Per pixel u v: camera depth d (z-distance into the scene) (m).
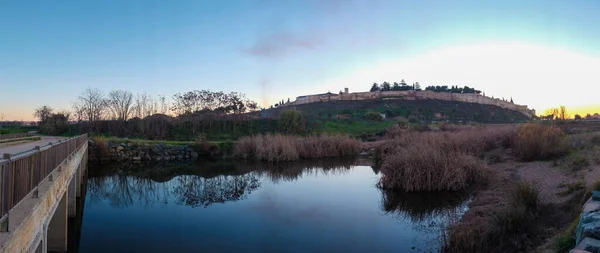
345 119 60.56
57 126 43.00
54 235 9.77
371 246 9.88
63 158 9.22
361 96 112.44
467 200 14.02
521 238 8.32
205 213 13.70
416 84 124.81
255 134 41.97
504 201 11.23
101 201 16.39
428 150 18.00
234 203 15.33
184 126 43.53
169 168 26.88
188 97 47.88
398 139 29.73
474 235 8.74
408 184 15.74
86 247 10.16
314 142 32.94
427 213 12.85
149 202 15.96
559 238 7.41
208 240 10.58
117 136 41.16
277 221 12.44
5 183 4.00
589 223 6.22
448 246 8.93
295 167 26.73
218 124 44.88
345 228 11.50
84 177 20.72
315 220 12.48
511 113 103.62
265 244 10.16
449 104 101.19
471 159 17.50
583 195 9.23
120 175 24.09
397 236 10.62
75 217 12.84
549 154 18.67
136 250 9.85
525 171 16.39
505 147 24.61
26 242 4.49
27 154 4.94
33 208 4.87
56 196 7.23
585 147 17.81
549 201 10.24
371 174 22.95
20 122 55.47
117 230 11.72
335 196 16.33
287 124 43.94
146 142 33.94
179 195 17.45
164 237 10.91
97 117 45.84
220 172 24.89
